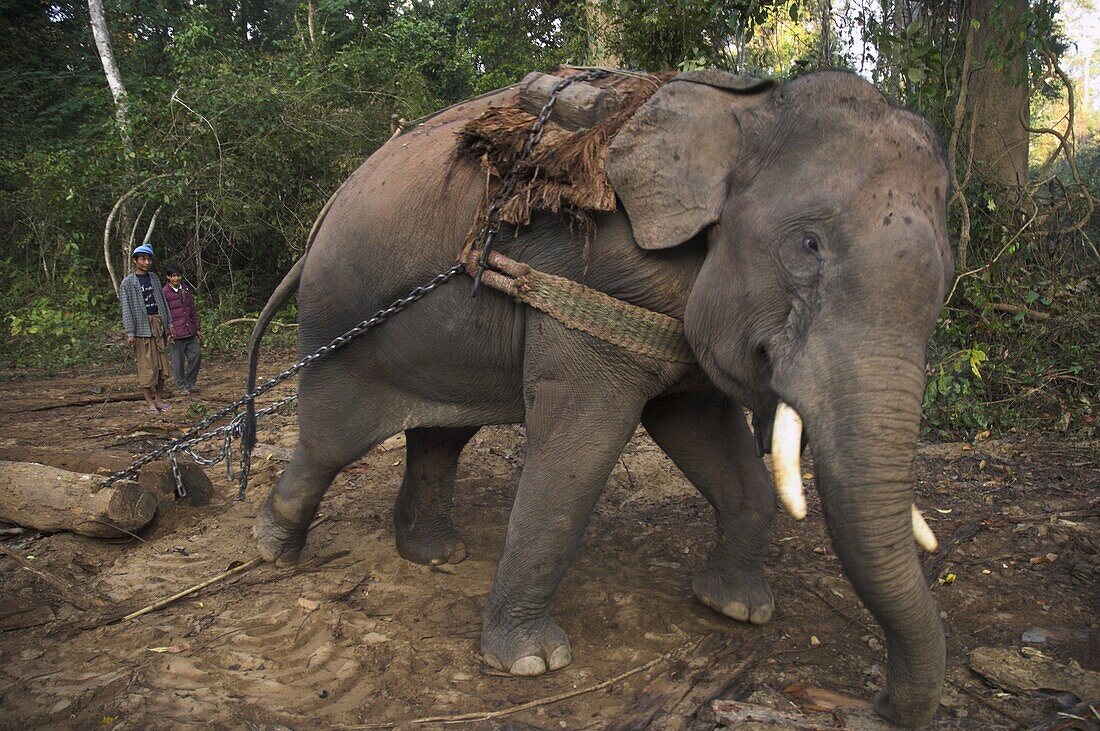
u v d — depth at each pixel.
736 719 2.79
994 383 6.79
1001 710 2.85
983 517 4.66
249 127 15.15
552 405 3.10
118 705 3.04
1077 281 7.34
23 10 22.00
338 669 3.32
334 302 3.71
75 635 3.64
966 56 7.00
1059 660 3.16
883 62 7.39
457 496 5.34
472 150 3.30
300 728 2.94
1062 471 5.45
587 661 3.33
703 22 7.00
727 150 2.78
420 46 18.92
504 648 3.26
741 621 3.56
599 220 3.00
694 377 3.16
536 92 3.24
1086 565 3.95
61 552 4.40
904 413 2.25
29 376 11.27
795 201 2.54
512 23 15.73
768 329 2.60
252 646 3.53
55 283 15.67
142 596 4.02
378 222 3.49
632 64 7.93
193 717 2.98
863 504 2.22
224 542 4.65
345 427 3.85
